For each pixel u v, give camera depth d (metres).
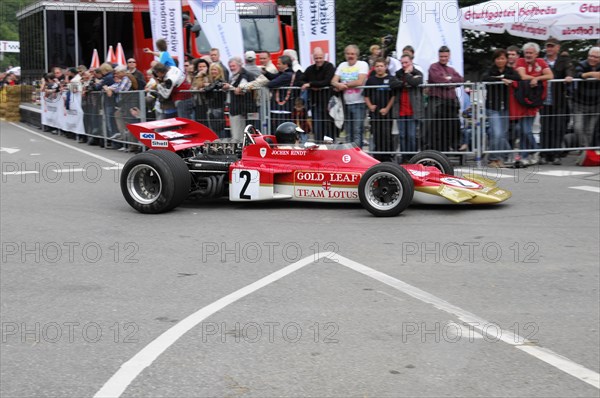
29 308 5.87
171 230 8.63
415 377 4.45
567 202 9.68
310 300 5.92
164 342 5.06
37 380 4.49
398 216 9.10
